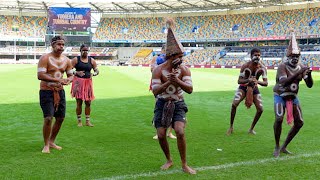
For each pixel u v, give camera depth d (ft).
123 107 45.78
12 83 80.79
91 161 21.04
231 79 103.65
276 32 204.64
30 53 235.20
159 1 218.79
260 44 218.18
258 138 28.09
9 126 32.01
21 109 42.45
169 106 18.80
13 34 234.99
